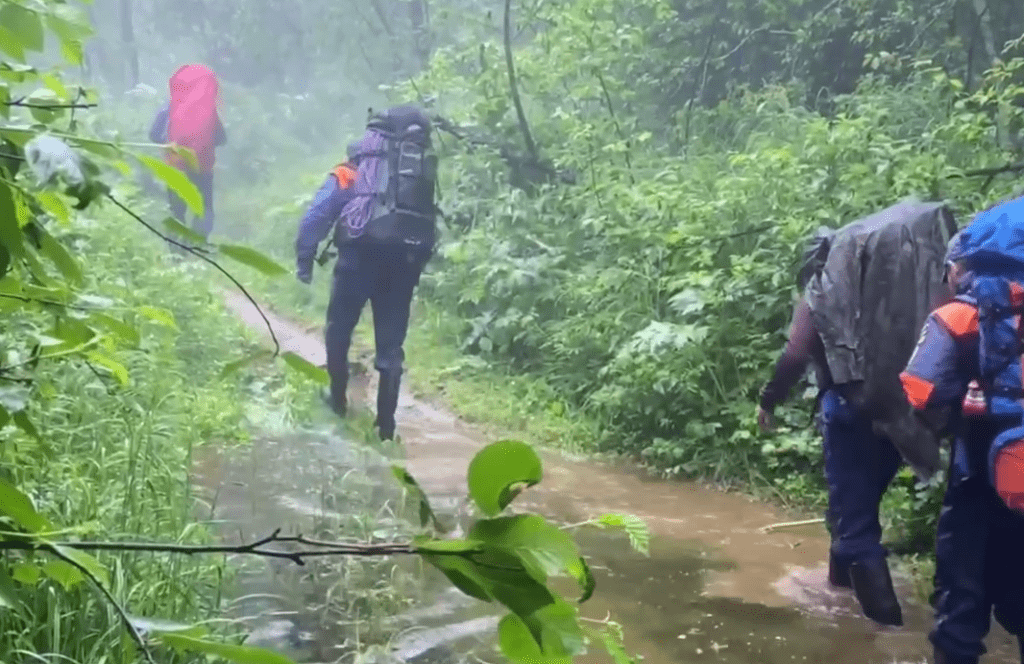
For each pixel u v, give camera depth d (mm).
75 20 1530
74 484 3316
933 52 10555
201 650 1055
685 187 8203
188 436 5293
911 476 5023
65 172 1059
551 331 8406
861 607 4090
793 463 6043
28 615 2691
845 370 3844
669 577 4391
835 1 11570
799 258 6676
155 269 8203
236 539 4328
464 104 12125
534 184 10273
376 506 5043
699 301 6711
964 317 3078
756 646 3688
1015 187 6324
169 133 11539
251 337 8820
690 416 6633
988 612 3316
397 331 6484
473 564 938
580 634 994
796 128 9547
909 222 3887
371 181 6246
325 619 3623
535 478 960
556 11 10797
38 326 2543
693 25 11984
